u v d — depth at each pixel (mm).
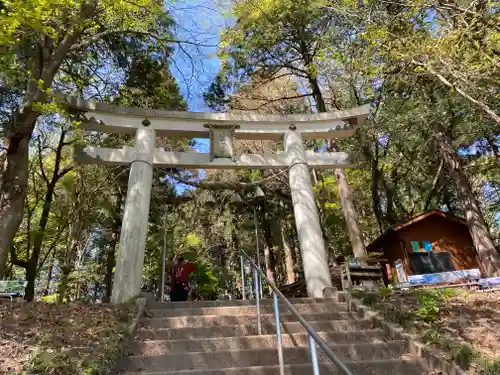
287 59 12930
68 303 5543
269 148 15070
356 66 9430
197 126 8570
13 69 6039
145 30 9461
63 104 7559
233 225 15258
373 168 14414
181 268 8109
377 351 4258
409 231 12258
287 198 15445
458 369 3650
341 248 16812
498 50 6504
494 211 16578
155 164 8172
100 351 3850
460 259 11883
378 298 5699
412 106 11273
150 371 3846
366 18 8188
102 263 18078
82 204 12305
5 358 3559
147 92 12469
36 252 11172
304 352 4227
